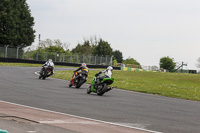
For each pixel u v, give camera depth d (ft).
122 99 52.65
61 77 101.71
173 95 71.41
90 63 244.83
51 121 27.61
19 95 46.65
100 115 33.27
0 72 100.48
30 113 31.17
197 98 68.49
